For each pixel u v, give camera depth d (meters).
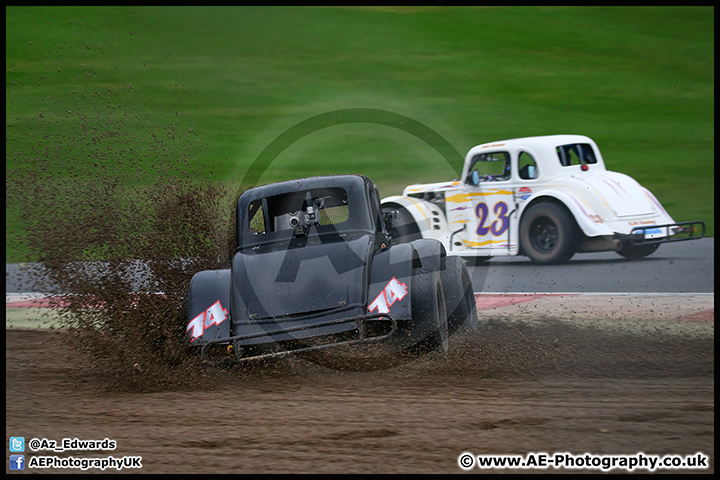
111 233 11.85
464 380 8.62
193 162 28.11
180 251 11.44
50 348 11.36
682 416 7.05
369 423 7.11
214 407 7.86
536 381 8.51
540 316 12.51
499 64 44.66
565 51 46.59
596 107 37.84
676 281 15.29
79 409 7.96
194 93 39.06
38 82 37.56
